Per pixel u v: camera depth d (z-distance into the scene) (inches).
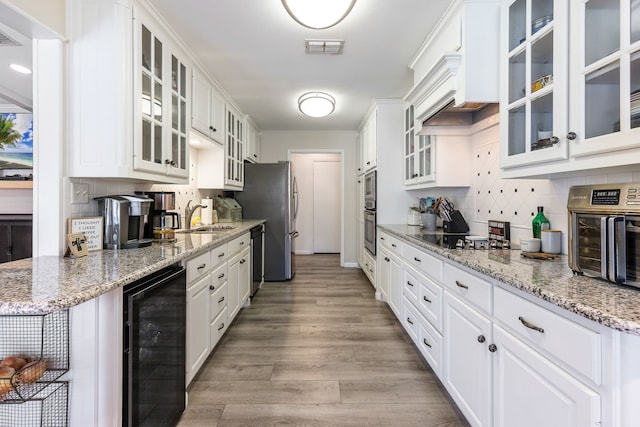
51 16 60.4
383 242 133.9
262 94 139.9
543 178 68.3
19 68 107.1
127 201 72.6
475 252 67.2
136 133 68.2
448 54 71.7
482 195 98.4
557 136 49.9
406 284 99.6
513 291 45.6
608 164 42.1
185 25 84.3
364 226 181.6
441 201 116.8
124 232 72.4
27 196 129.0
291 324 114.8
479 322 54.2
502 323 47.9
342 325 114.0
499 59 70.1
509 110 64.1
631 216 38.4
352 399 71.4
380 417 65.5
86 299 37.9
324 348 96.1
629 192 38.7
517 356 44.1
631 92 39.1
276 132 213.5
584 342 32.8
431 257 77.4
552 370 37.4
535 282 41.9
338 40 93.1
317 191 277.1
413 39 92.7
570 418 34.6
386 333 107.2
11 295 37.1
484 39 70.7
